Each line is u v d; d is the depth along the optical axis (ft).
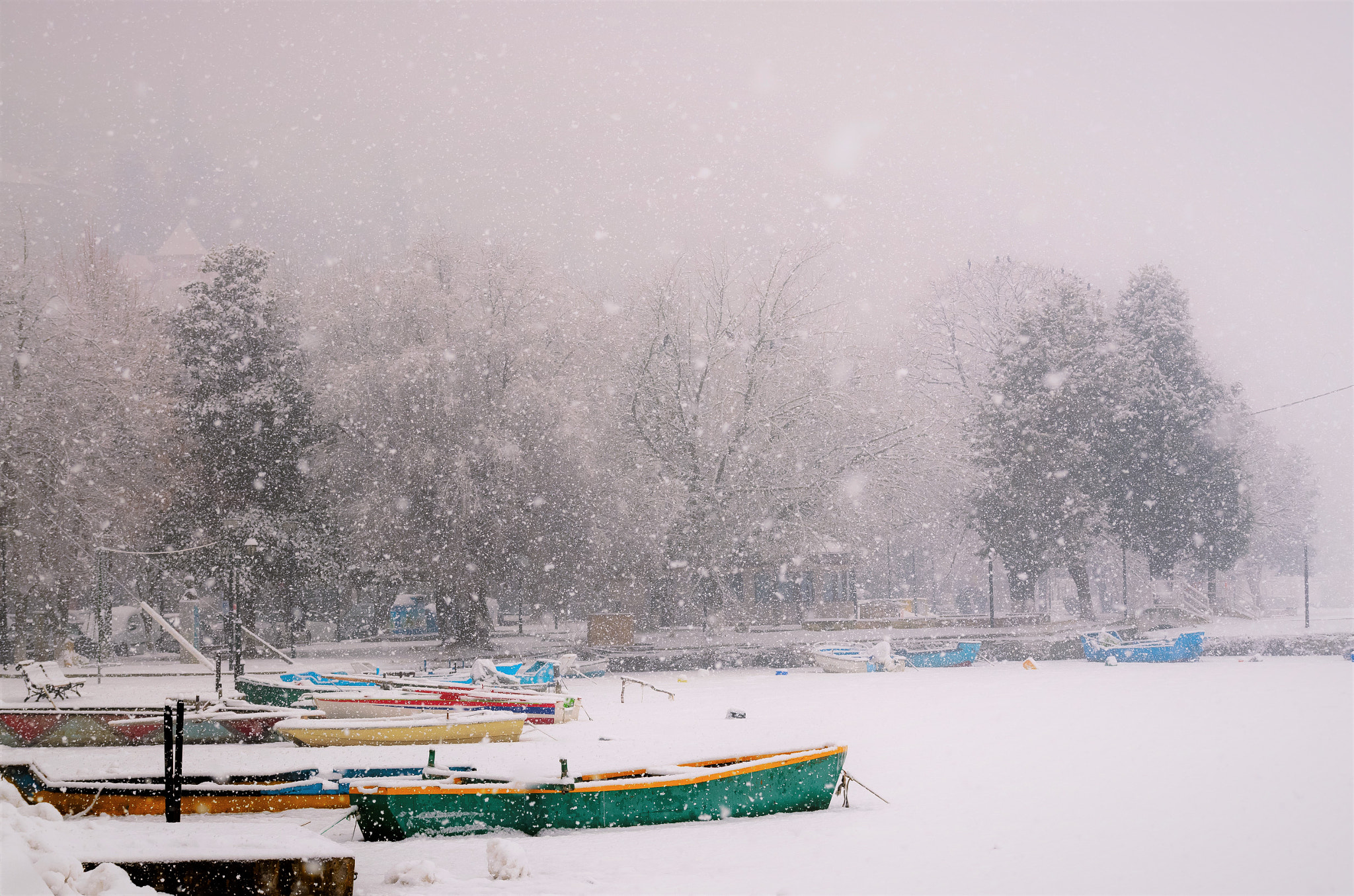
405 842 40.01
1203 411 195.52
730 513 164.76
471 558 145.59
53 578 134.82
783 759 45.03
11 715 59.62
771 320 174.09
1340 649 145.69
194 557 155.12
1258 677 100.01
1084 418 185.26
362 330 154.40
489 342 147.23
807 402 171.73
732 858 35.94
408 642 186.70
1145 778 47.09
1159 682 97.45
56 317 137.59
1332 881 30.50
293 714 61.00
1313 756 50.57
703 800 43.47
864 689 99.66
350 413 143.33
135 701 72.79
